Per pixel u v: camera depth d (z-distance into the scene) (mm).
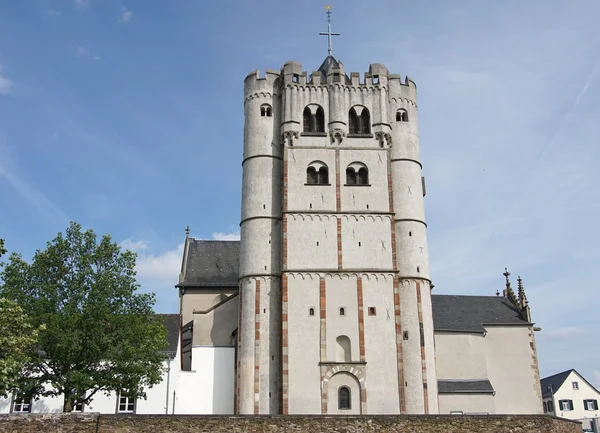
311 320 60031
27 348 43500
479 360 70438
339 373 58594
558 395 113125
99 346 46594
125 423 36656
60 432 35562
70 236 50031
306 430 38562
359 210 63906
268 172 66750
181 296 78125
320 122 67500
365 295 61188
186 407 63656
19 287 47594
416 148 69062
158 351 55906
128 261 50469
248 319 62312
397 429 39344
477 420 40375
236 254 82938
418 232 65688
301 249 62281
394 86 69938
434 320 72312
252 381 60312
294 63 68312
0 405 55750
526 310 74250
